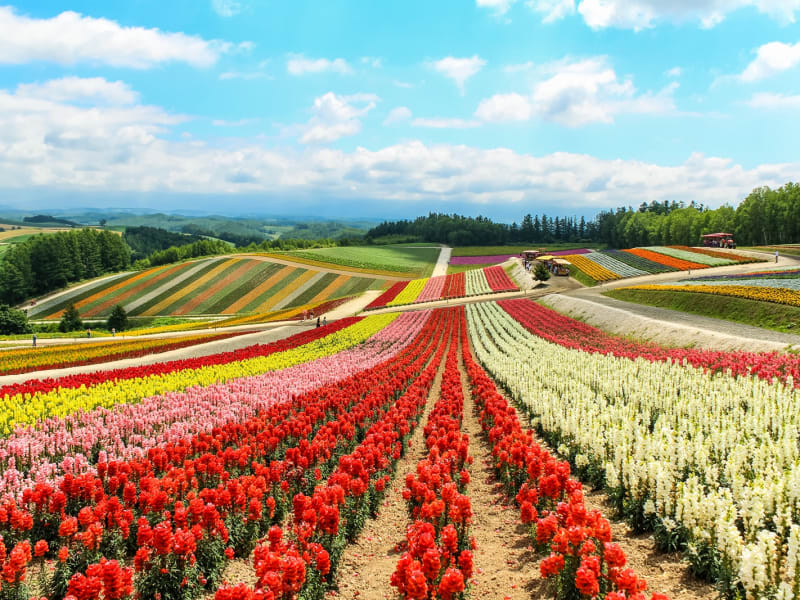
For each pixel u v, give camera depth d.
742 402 17.88
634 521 10.49
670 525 9.15
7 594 8.25
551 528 8.85
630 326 45.72
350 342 49.59
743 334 33.94
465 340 50.22
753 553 6.97
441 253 173.00
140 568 8.62
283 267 124.50
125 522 9.98
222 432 16.73
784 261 81.62
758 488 8.73
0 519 10.12
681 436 12.28
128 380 29.53
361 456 13.63
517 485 13.22
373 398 22.17
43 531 10.79
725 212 141.75
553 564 7.60
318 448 14.41
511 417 17.36
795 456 11.27
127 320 87.69
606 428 14.91
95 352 48.78
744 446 11.57
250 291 108.56
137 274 123.62
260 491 10.98
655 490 10.25
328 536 9.88
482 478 15.50
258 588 7.48
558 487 10.92
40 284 122.31
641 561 9.38
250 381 28.67
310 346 47.22
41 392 26.52
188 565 8.89
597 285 82.75
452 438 15.73
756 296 42.56
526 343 42.62
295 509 10.20
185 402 23.23
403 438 18.05
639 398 19.53
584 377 24.25
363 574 10.20
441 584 7.16
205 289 109.62
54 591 8.80
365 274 124.00
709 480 10.62
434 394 28.41
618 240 197.62
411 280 118.81
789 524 8.02
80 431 17.94
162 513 10.89
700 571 8.36
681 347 35.94
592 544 7.63
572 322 54.34
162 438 17.80
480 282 103.50
